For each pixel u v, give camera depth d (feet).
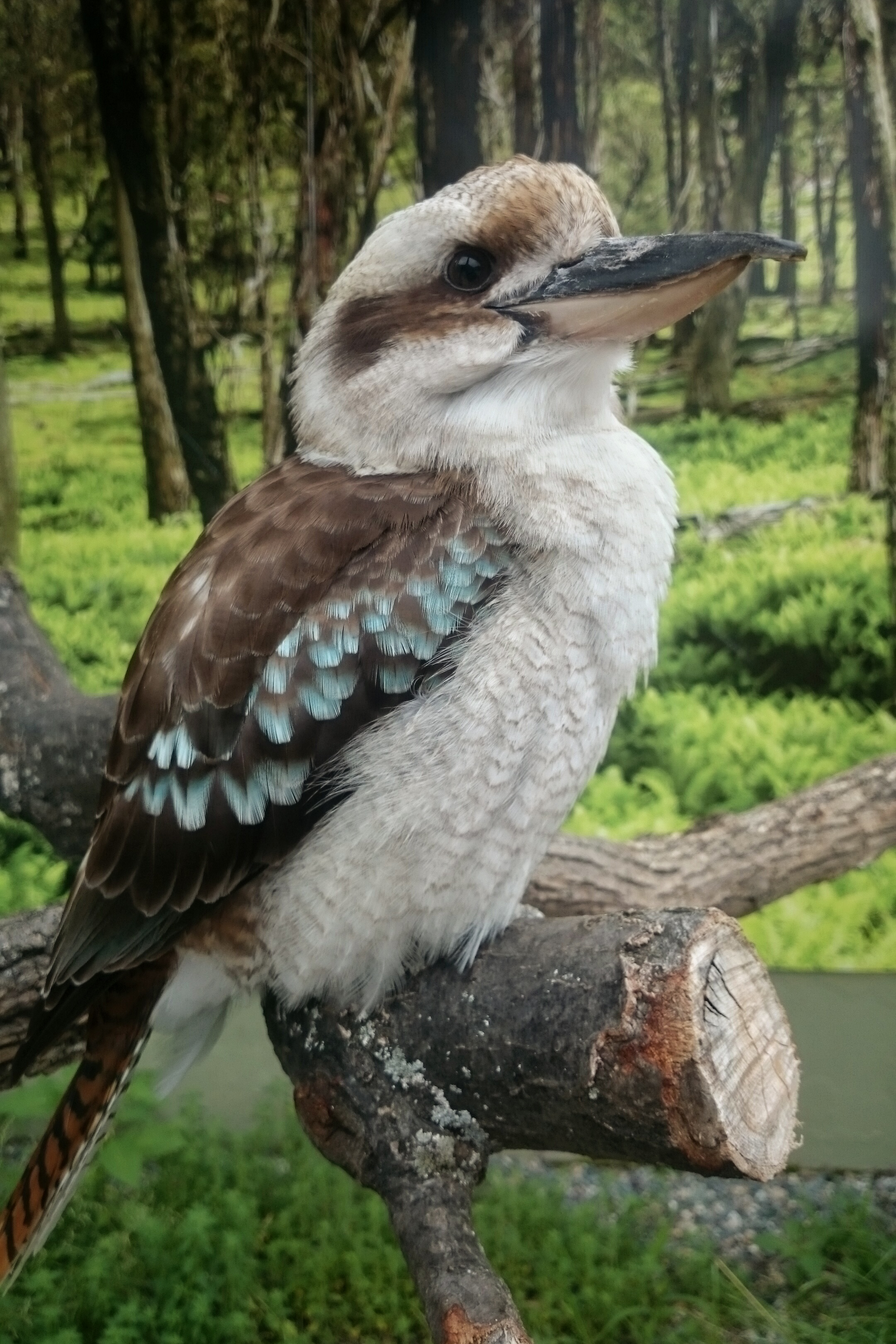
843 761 3.13
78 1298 2.61
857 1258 2.87
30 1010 2.00
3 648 2.27
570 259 1.73
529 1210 2.88
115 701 2.20
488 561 1.65
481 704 1.62
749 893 2.49
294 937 1.66
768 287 3.05
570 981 1.51
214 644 1.68
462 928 1.63
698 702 3.17
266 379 3.10
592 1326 2.65
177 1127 2.86
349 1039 1.64
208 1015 1.79
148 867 1.69
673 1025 1.44
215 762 1.67
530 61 2.95
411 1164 1.57
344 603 1.66
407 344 1.74
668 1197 3.12
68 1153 1.69
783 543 3.14
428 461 1.73
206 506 3.13
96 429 3.09
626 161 3.00
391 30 2.95
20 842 3.07
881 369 3.02
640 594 1.69
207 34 2.95
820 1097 3.25
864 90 2.90
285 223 3.05
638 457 1.75
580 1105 1.49
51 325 3.04
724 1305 2.74
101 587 3.13
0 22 2.90
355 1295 2.67
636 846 2.48
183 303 3.06
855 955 3.21
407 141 3.01
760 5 2.90
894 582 3.10
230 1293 2.61
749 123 2.96
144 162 3.00
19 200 2.99
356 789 1.64
